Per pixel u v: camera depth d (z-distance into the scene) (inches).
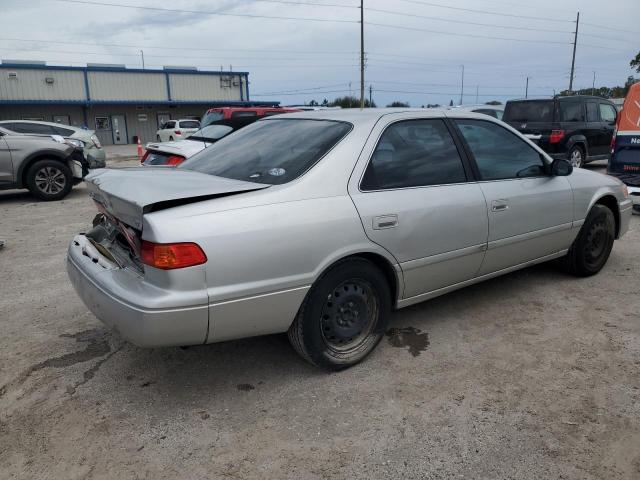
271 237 104.9
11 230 278.4
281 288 107.4
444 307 164.1
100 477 92.4
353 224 116.3
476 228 142.5
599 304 165.6
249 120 357.1
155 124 1598.2
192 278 97.6
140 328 97.6
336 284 117.4
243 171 123.6
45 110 1445.6
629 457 96.4
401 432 103.8
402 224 125.2
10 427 106.0
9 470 93.9
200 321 99.7
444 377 123.5
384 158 127.6
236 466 95.0
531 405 112.0
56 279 195.0
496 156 154.4
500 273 158.4
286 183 113.0
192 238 97.2
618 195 193.3
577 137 449.4
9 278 196.2
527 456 96.8
